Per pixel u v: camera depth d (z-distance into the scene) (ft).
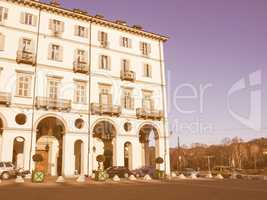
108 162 122.21
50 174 111.55
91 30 121.29
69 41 114.83
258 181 96.99
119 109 117.50
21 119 101.91
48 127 114.52
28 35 106.22
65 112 107.45
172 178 113.39
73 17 117.80
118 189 60.75
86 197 46.03
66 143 105.70
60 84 109.09
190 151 322.34
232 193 53.47
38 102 101.76
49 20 111.96
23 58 102.22
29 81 102.94
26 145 98.02
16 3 106.32
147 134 134.92
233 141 302.45
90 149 110.11
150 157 145.48
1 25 101.91
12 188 60.64
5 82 98.68
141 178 105.91
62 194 50.14
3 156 93.81
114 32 127.24
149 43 136.46
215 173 165.27
